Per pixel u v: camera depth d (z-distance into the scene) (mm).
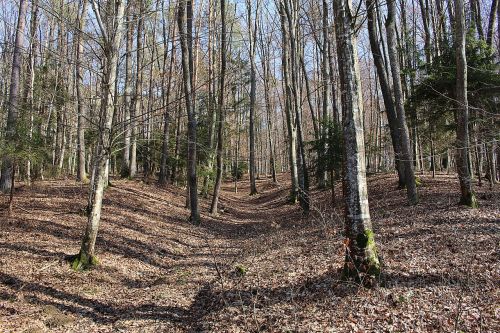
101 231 12070
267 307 6898
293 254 10289
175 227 15328
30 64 17500
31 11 18391
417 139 21547
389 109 16891
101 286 8609
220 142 20078
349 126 7000
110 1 9555
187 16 16203
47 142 13039
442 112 15031
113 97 9625
